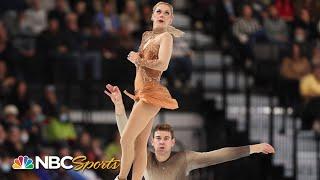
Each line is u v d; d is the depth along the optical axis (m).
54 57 36.38
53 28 36.81
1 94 34.06
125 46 36.94
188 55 36.84
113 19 38.53
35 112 32.94
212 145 34.41
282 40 39.53
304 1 41.78
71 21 37.19
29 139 31.98
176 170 18.80
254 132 36.12
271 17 40.28
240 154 18.61
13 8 38.25
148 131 17.31
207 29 41.12
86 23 37.75
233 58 39.41
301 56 38.12
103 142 33.53
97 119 35.72
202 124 36.19
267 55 38.50
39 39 36.62
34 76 36.16
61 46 36.59
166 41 16.81
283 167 34.31
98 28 37.53
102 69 36.66
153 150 20.02
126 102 35.62
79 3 38.12
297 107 36.28
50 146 32.16
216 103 37.06
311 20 41.53
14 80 34.34
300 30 40.81
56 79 36.28
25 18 37.97
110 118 35.78
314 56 38.22
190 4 41.97
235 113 36.72
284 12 41.31
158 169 18.84
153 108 16.86
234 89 37.44
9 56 36.09
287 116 36.53
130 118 16.83
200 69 38.78
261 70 37.97
